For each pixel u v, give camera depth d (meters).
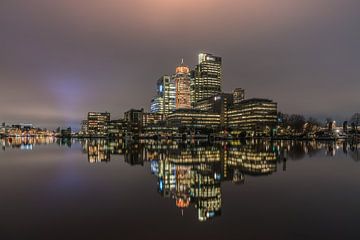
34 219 22.64
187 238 18.45
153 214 23.70
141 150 104.38
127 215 23.50
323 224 20.75
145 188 34.19
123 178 41.66
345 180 37.94
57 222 21.91
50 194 31.31
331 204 25.94
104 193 31.61
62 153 92.50
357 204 25.86
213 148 112.88
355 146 122.25
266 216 22.69
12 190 33.59
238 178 40.28
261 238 18.31
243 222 21.34
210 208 25.11
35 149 117.06
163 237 18.70
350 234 18.81
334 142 170.75
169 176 43.12
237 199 28.08
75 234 19.42
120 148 120.25
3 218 22.95
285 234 18.88
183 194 30.84
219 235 18.86
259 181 37.69
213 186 34.78
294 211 23.88
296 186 34.16
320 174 43.16
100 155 83.44
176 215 23.36
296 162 59.66
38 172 48.47
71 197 29.84
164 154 84.75
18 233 19.69
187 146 130.75
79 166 56.62
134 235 19.12
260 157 71.69
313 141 191.75
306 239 18.08
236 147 119.56
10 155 85.12
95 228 20.53
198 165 56.16
